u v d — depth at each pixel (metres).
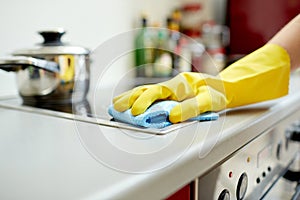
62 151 0.38
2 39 0.82
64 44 0.78
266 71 0.61
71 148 0.39
